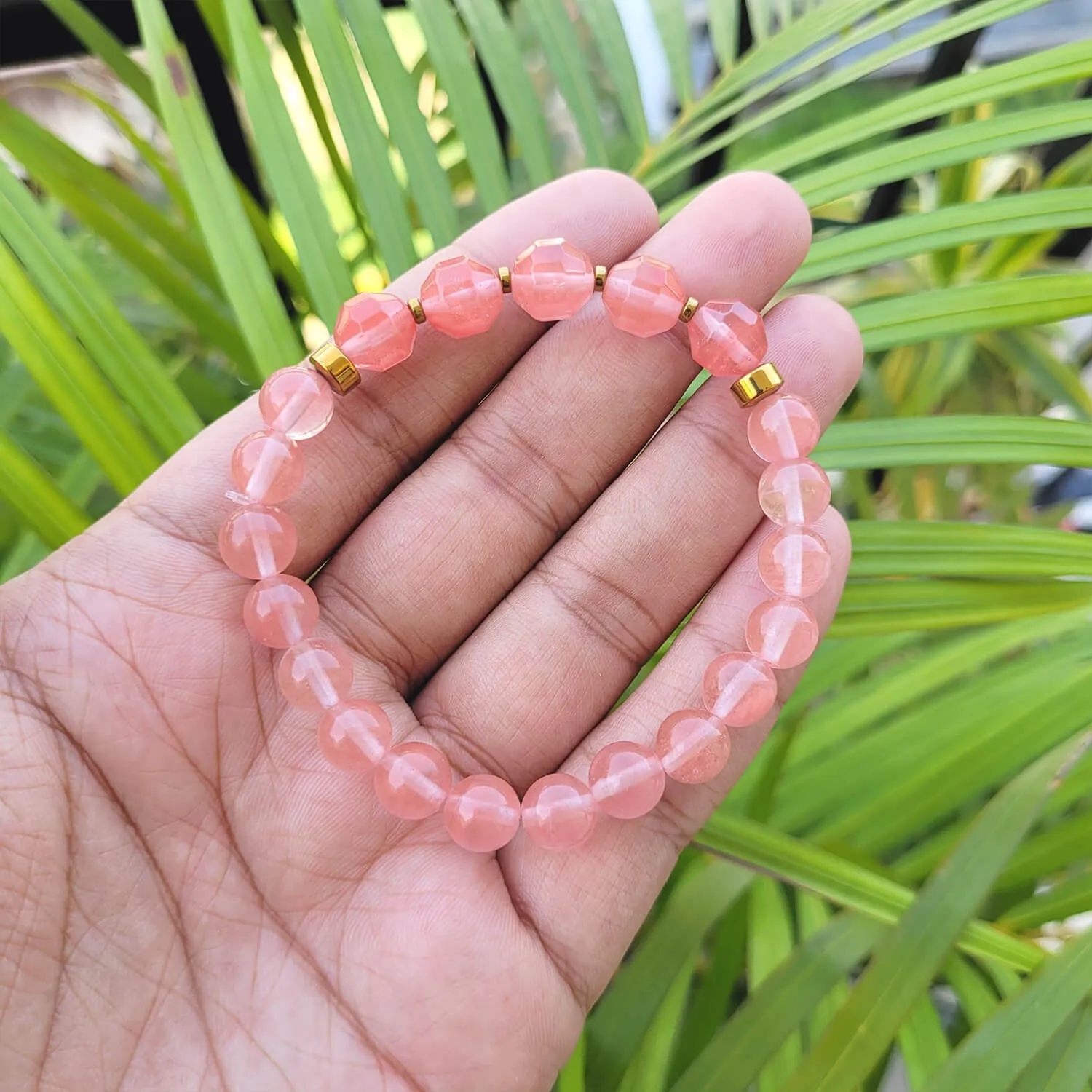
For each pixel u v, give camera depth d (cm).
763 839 13
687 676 14
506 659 13
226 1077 11
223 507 13
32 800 11
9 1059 11
